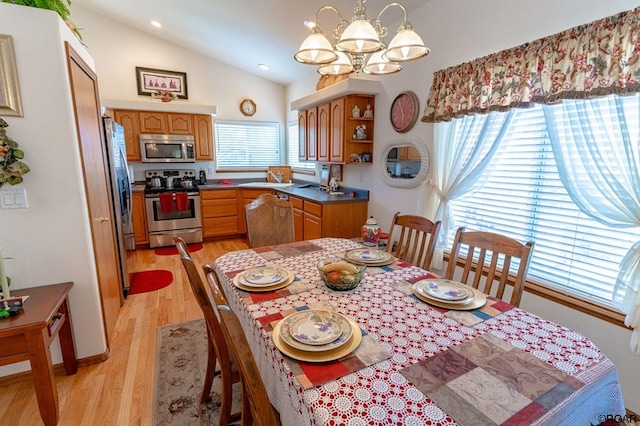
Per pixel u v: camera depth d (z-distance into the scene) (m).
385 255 1.96
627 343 1.64
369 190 3.57
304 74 4.82
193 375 1.97
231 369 1.39
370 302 1.37
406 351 1.02
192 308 2.86
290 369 0.94
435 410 0.79
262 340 1.13
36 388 1.54
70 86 1.84
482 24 2.21
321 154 3.93
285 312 1.28
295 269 1.76
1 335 1.44
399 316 1.25
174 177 5.21
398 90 3.01
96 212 2.20
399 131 3.00
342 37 1.34
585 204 1.79
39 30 1.70
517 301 1.48
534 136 2.04
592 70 1.60
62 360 1.98
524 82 1.89
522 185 2.14
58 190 1.86
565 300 1.87
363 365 0.95
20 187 1.78
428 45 2.65
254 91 5.55
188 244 4.92
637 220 1.56
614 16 1.50
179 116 4.85
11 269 1.82
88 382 1.91
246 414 0.98
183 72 5.02
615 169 1.62
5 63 1.65
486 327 1.17
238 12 3.45
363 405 0.80
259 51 4.43
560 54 1.72
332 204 3.44
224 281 1.68
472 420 0.76
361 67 1.66
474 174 2.33
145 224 4.61
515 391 0.85
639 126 1.54
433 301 1.36
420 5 2.66
